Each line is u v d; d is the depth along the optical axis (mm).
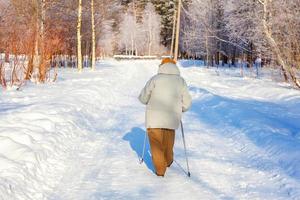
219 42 36531
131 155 6594
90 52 36688
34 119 7547
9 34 15469
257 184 5031
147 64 45688
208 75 26609
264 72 23203
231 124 9109
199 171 5660
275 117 9922
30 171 5023
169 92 5594
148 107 5617
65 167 5770
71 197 4559
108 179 5258
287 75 17281
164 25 78125
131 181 5188
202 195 4637
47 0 22766
